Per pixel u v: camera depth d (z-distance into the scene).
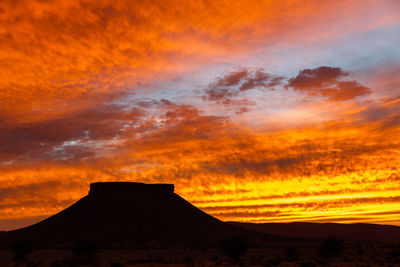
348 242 173.00
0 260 84.69
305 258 80.81
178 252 110.38
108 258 86.69
